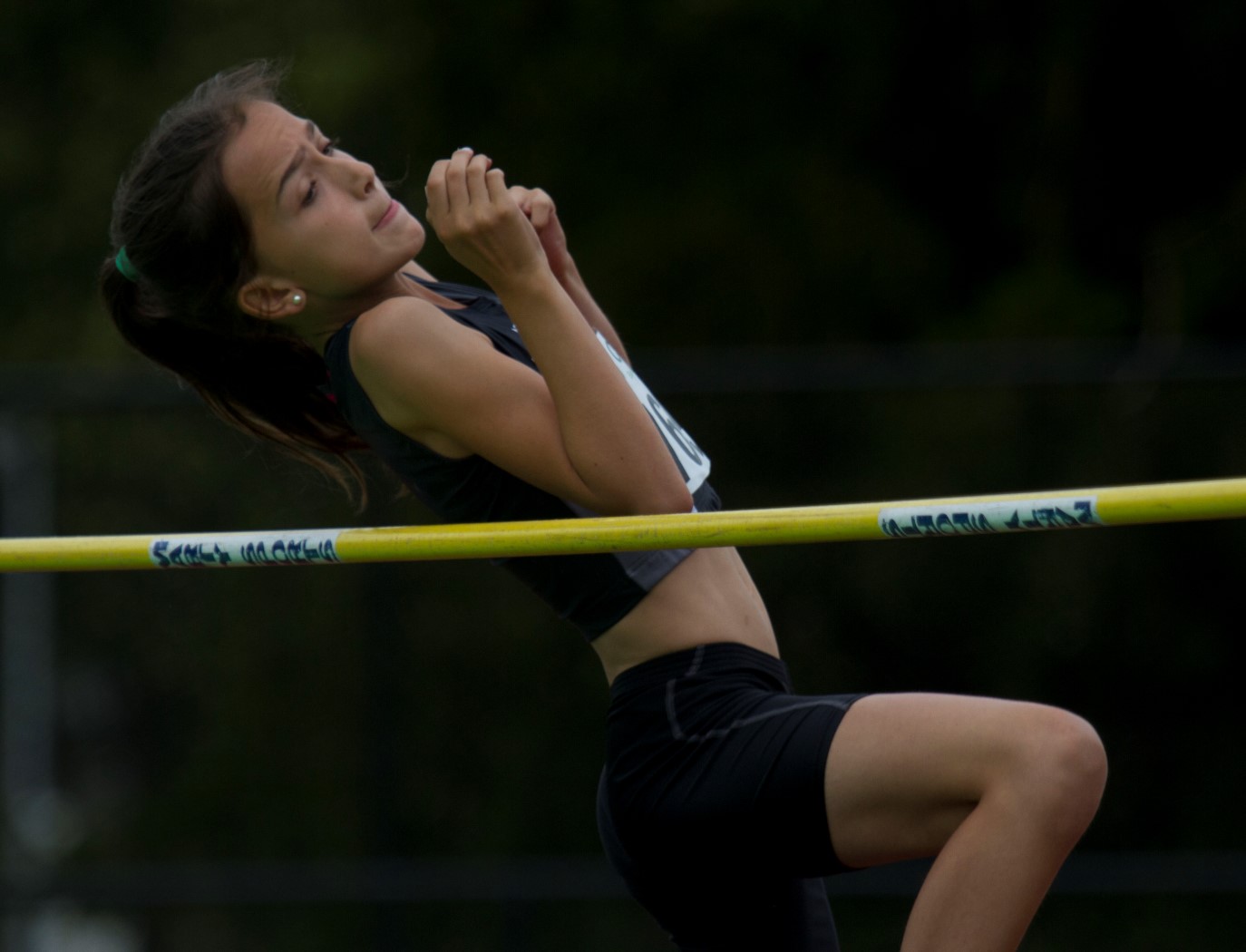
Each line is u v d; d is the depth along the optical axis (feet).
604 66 129.80
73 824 72.38
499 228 29.32
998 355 72.95
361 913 70.85
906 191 128.67
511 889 70.18
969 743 27.68
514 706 71.46
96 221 136.05
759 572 71.05
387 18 135.54
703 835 30.07
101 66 142.20
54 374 76.64
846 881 69.05
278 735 71.97
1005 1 124.88
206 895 71.46
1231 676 68.44
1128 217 123.54
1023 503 26.91
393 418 31.01
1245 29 119.14
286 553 31.40
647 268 122.11
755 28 128.36
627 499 29.91
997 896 27.20
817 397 70.90
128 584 72.95
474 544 29.81
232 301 33.22
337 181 31.94
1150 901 68.28
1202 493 25.58
